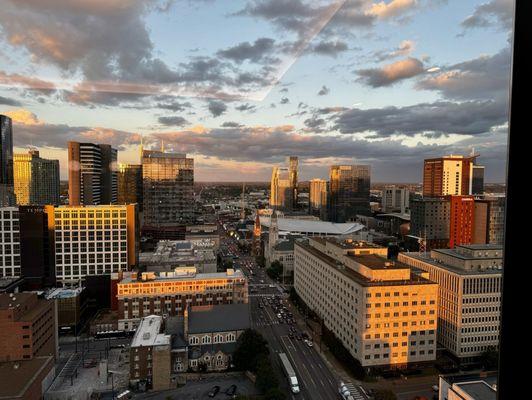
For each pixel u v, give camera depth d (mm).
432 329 112438
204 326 125000
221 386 107062
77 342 140000
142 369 108188
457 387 65500
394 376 107500
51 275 184125
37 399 93938
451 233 184375
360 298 109312
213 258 199125
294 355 124688
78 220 185750
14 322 105625
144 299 151625
